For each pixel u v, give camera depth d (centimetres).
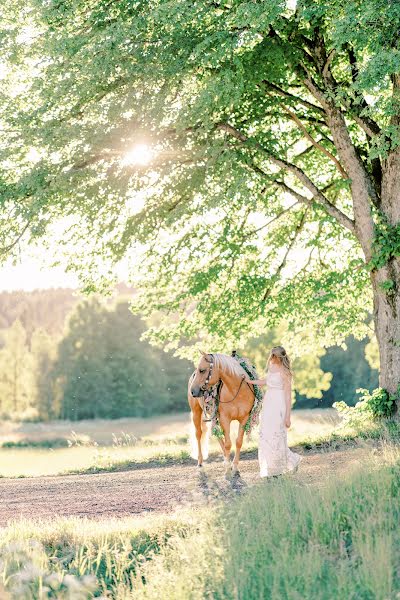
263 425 1249
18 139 1736
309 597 660
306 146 2241
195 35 1600
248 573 723
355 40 1438
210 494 1130
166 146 1709
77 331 10775
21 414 10744
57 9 1644
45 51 1719
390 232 1772
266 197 2012
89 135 1603
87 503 1300
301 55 1691
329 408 9344
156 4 1628
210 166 1627
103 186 1689
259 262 2250
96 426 9681
